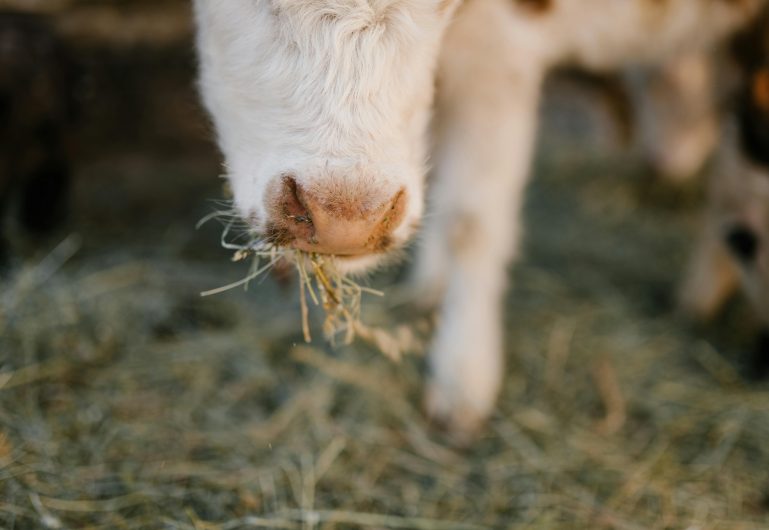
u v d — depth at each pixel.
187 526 1.81
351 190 1.49
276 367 2.46
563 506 2.09
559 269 3.40
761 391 2.63
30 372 2.16
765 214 2.52
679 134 3.49
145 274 2.76
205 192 3.57
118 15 3.03
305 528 1.88
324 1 1.50
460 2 1.87
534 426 2.41
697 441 2.39
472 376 2.34
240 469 2.03
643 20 2.56
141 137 3.27
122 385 2.25
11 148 2.62
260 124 1.59
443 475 2.16
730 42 2.72
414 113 1.65
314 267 1.68
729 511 2.11
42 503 1.79
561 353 2.77
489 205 2.42
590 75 3.34
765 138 2.46
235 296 2.78
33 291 2.44
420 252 2.74
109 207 3.31
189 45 3.06
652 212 4.04
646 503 2.13
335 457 2.14
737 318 3.11
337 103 1.51
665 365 2.77
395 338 2.53
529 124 2.48
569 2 2.46
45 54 2.69
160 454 2.03
